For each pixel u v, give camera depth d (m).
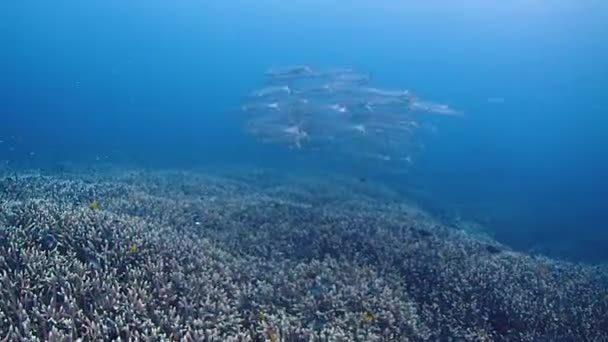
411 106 22.69
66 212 7.39
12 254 6.03
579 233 20.80
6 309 5.08
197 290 6.10
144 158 32.22
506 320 7.52
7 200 9.08
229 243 8.77
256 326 5.93
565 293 8.55
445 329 7.16
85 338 4.84
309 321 6.34
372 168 22.98
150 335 5.01
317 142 21.05
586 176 34.50
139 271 6.11
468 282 8.20
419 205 21.80
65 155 31.36
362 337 6.02
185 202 11.76
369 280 7.73
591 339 7.28
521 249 17.56
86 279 5.85
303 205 13.77
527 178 32.78
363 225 10.77
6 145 36.56
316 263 7.91
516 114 76.56
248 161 30.17
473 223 20.52
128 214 9.39
